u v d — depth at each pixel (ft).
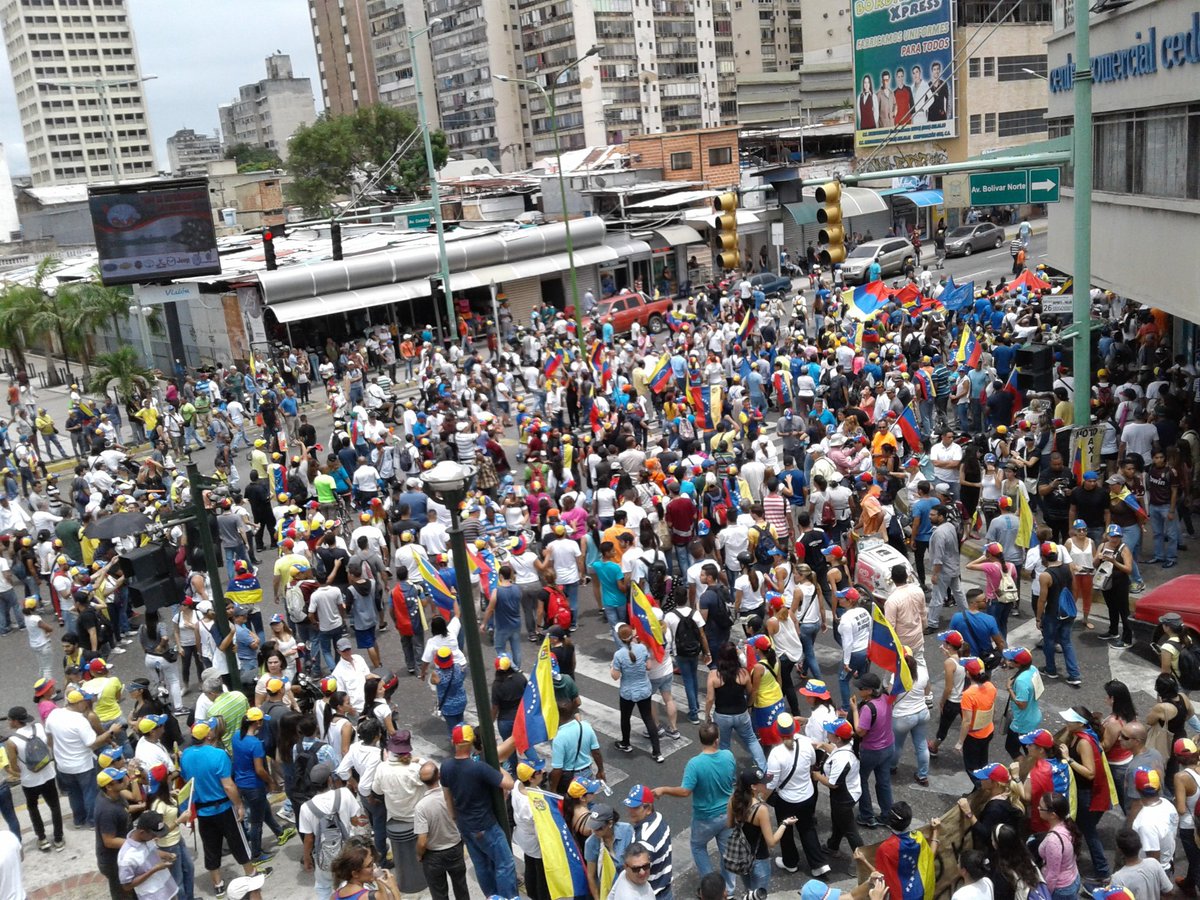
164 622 60.64
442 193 269.85
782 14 444.55
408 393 125.18
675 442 77.25
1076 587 46.85
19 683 56.24
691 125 417.90
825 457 62.08
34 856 38.68
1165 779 32.12
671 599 46.85
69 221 304.91
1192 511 57.72
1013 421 67.56
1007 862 25.62
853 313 101.40
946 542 47.60
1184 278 55.06
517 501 60.29
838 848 33.53
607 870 27.76
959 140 213.66
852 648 39.88
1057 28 82.17
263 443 77.66
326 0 540.52
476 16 423.64
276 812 39.60
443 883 30.96
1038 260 165.58
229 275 146.20
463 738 30.14
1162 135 57.98
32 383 160.66
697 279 193.16
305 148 287.69
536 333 134.82
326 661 49.60
